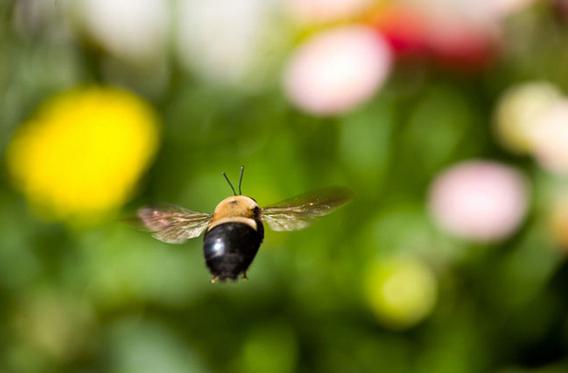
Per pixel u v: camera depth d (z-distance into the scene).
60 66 0.72
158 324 0.61
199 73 0.77
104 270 0.62
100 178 0.62
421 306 0.63
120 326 0.61
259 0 0.79
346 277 0.64
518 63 0.75
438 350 0.64
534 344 0.65
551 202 0.66
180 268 0.61
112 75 0.76
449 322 0.64
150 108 0.71
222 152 0.71
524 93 0.67
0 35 0.69
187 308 0.61
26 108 0.69
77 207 0.63
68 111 0.64
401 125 0.70
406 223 0.67
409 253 0.66
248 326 0.62
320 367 0.63
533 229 0.65
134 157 0.63
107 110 0.64
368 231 0.67
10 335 0.62
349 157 0.69
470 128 0.71
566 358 0.65
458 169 0.63
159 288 0.61
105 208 0.63
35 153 0.63
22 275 0.62
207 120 0.74
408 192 0.69
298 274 0.64
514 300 0.65
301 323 0.63
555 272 0.65
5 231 0.63
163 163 0.69
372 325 0.64
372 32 0.66
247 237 0.42
